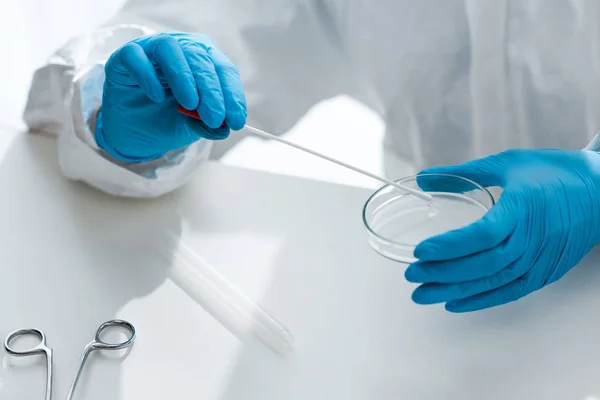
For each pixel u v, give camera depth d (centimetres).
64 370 89
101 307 98
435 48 132
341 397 86
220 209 116
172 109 108
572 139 131
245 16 139
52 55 126
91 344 91
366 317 97
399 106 139
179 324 95
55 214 114
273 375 89
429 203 99
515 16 123
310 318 97
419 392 87
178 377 89
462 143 137
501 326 95
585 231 97
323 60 144
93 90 115
